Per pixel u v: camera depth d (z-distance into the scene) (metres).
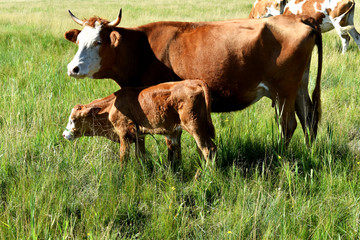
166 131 7.16
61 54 15.33
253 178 6.75
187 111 6.71
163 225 5.72
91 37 7.13
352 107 9.50
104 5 46.97
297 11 16.86
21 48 16.28
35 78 11.69
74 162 7.10
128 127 7.32
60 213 5.91
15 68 13.10
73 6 46.25
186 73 7.60
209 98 6.64
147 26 7.78
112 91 10.97
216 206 6.18
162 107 6.91
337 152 7.72
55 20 24.55
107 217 5.96
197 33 7.52
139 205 6.34
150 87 7.07
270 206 5.80
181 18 28.69
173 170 7.15
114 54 7.45
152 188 6.54
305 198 6.17
